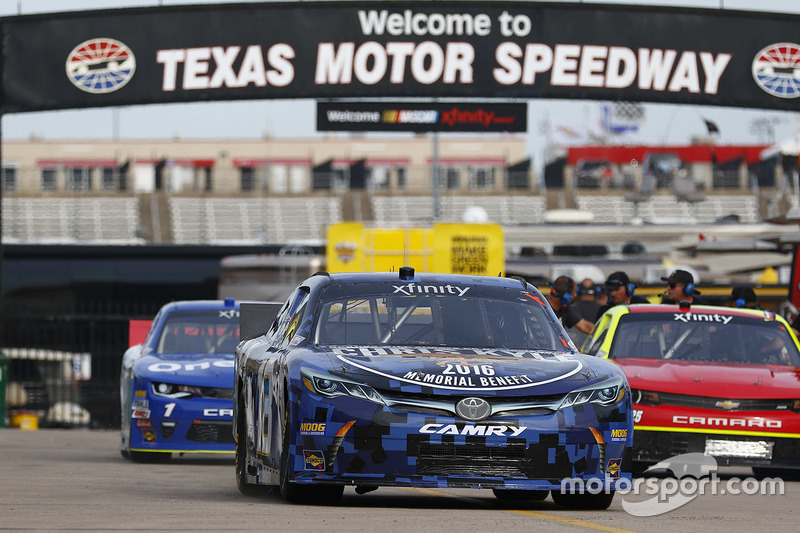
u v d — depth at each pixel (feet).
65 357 265.13
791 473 124.88
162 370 137.49
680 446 114.62
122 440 148.46
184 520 66.85
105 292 341.82
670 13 229.45
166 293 343.05
